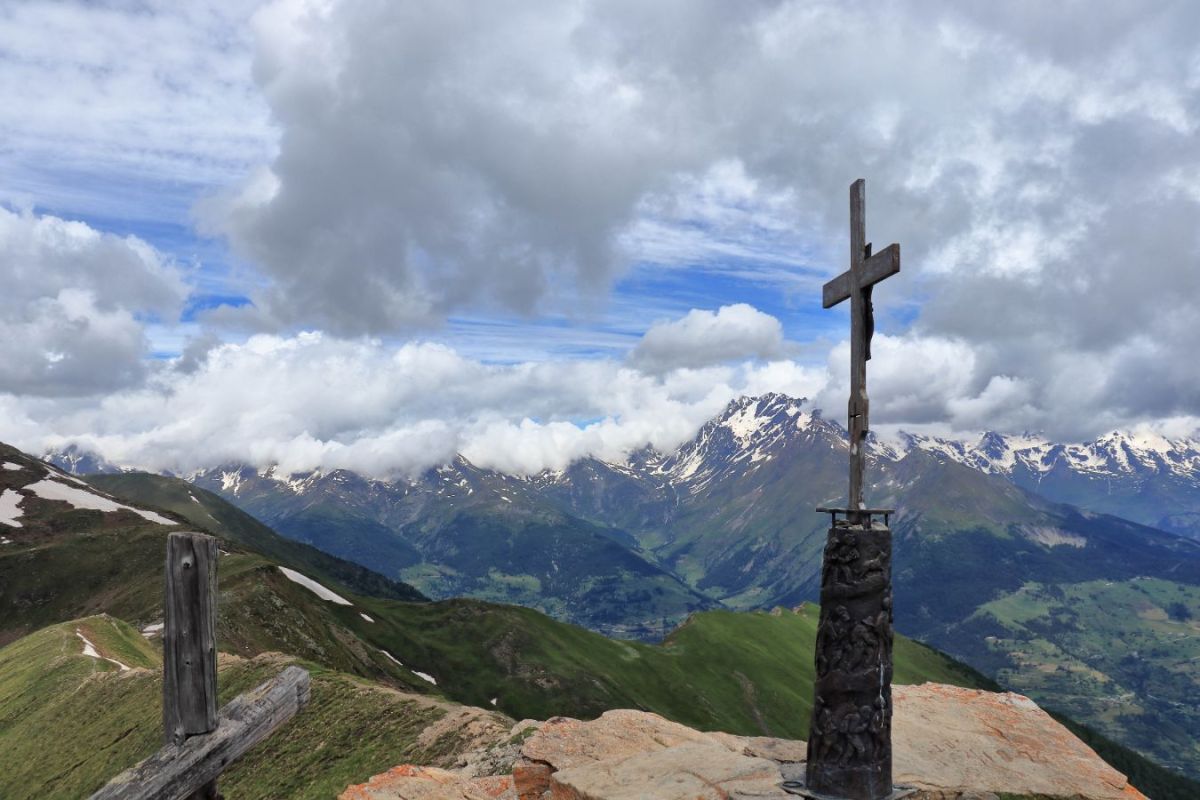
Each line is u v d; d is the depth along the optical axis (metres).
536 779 19.81
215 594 9.50
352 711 62.22
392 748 54.69
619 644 196.38
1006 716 21.84
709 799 15.41
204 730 9.23
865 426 16.47
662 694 175.50
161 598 147.88
